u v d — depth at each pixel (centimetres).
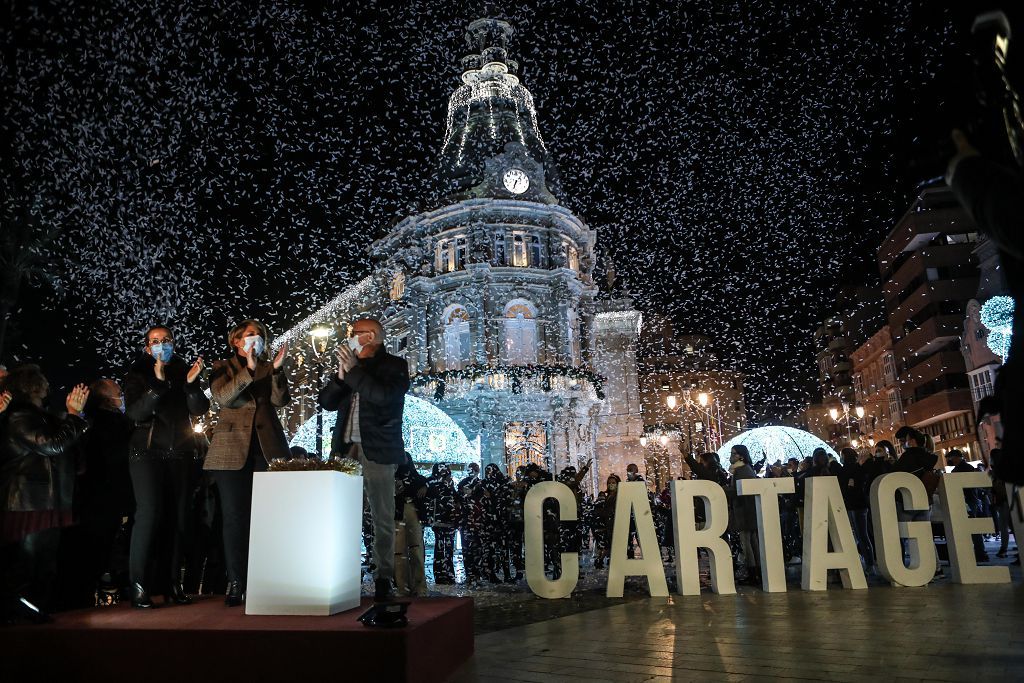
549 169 4119
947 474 923
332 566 423
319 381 3875
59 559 600
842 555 888
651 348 6166
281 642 366
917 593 813
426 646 394
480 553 1223
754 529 1023
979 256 3600
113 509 624
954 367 4312
